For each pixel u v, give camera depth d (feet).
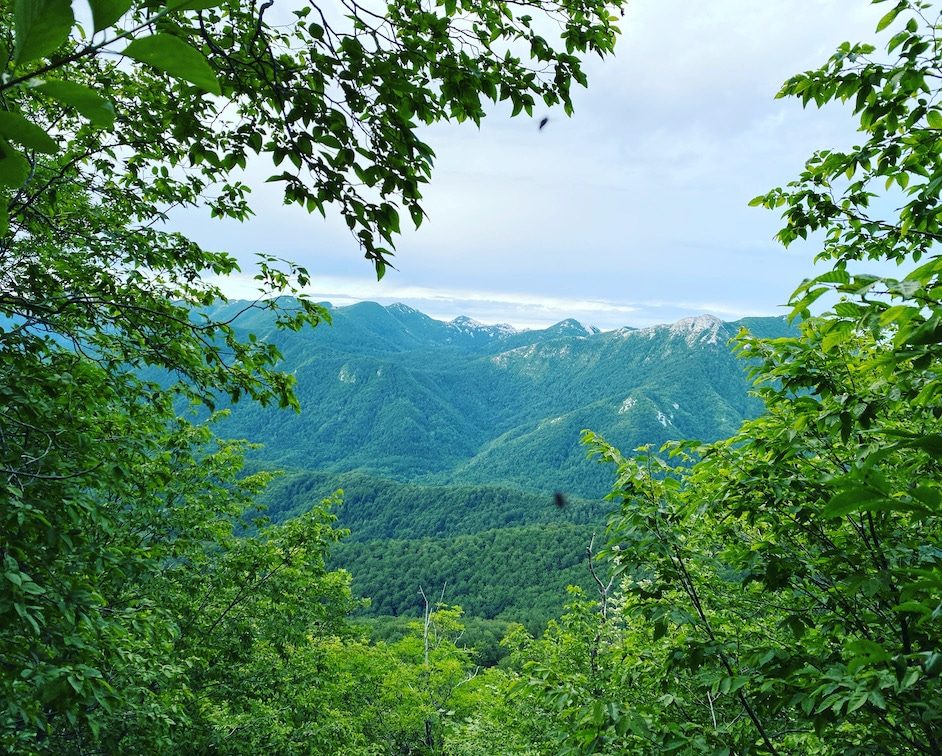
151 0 2.32
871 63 12.72
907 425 14.53
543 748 33.40
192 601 44.73
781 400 14.65
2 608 11.60
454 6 10.94
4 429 15.14
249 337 19.54
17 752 16.28
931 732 10.52
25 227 17.70
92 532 20.70
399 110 8.98
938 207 12.38
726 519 17.30
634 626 28.89
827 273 7.13
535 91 10.88
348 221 8.79
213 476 45.83
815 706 11.98
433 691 77.20
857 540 14.51
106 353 19.12
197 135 9.78
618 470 16.46
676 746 12.81
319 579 56.08
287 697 49.88
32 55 1.98
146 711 21.62
